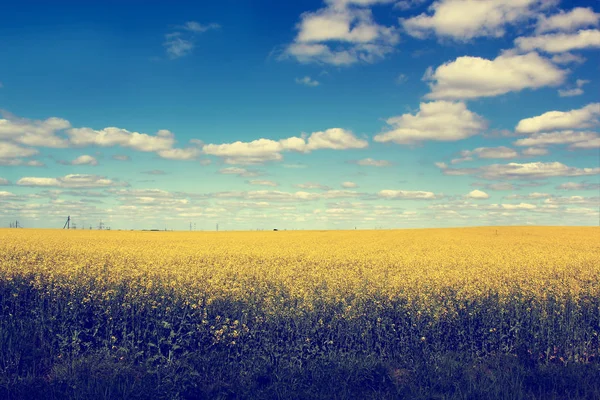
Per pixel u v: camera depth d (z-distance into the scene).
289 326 10.07
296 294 11.80
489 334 10.62
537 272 17.48
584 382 8.28
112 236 52.72
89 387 7.47
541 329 10.34
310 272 16.45
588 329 10.65
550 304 11.70
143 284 12.59
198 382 8.02
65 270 14.27
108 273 14.51
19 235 46.88
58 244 30.81
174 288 11.94
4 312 10.88
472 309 11.28
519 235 58.34
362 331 10.31
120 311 10.64
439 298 12.01
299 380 8.16
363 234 64.44
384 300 11.79
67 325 10.14
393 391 8.13
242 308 10.93
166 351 9.38
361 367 8.55
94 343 9.82
